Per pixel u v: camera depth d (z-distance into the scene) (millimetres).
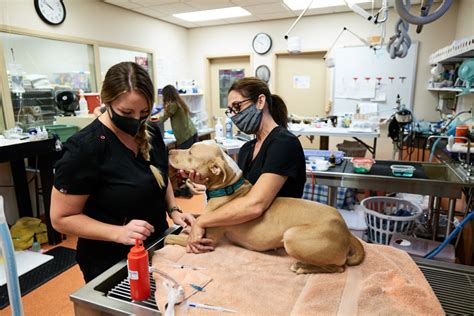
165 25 5285
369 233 2377
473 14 3682
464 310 826
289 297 825
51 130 2811
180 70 5777
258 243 1049
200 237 1067
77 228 1027
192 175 1088
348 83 5023
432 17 1312
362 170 2334
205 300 803
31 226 2814
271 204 1069
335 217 991
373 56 4797
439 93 4559
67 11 3564
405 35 2605
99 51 4055
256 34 5422
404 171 2242
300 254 926
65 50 3625
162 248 1093
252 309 774
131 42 4598
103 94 1023
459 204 2914
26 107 3121
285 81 5562
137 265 802
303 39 5145
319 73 5336
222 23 5488
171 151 1143
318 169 2414
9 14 2973
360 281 887
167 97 3715
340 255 927
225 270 945
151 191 1160
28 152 2453
